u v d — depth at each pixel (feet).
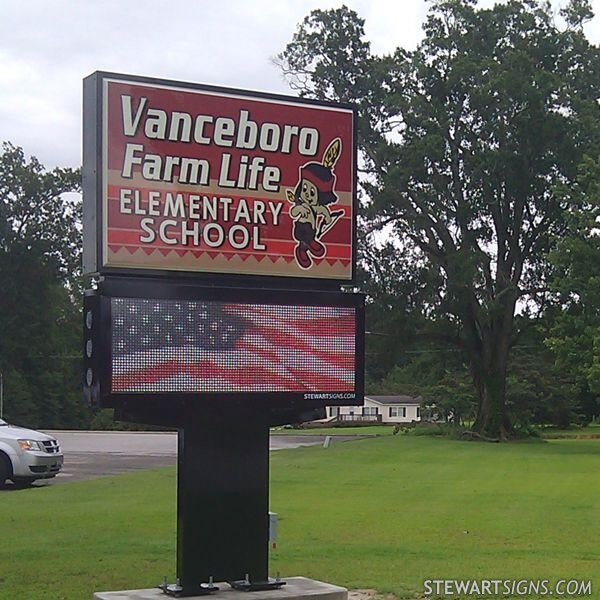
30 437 63.62
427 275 142.61
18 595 29.55
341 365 30.68
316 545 38.55
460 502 53.47
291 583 29.86
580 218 116.47
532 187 138.00
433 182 139.64
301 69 149.69
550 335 138.62
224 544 28.94
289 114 30.99
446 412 165.17
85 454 101.60
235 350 29.17
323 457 92.99
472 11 142.82
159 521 45.60
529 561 35.14
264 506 29.53
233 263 30.01
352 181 31.86
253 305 29.50
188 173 29.43
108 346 27.48
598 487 62.85
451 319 146.51
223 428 29.22
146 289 28.07
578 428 232.73
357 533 41.78
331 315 30.66
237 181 30.17
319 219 31.32
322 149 31.45
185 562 28.40
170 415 28.60
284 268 30.76
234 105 30.17
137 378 27.81
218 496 28.99
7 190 256.73
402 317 144.46
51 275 259.80
